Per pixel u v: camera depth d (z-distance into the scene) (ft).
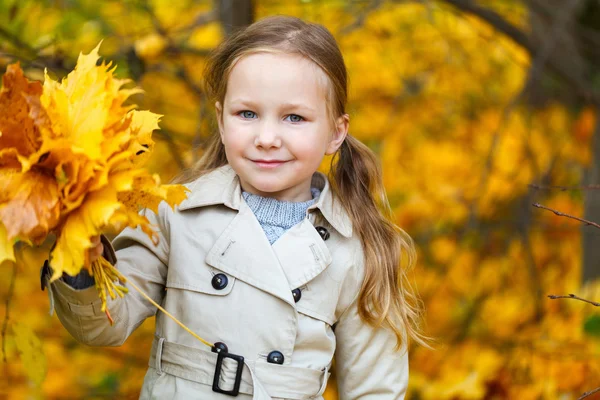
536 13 17.49
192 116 15.12
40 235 5.85
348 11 16.94
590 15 19.86
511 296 16.74
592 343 12.62
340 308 7.89
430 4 17.20
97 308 6.75
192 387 7.32
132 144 6.24
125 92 6.04
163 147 15.07
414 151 21.11
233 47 7.52
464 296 17.07
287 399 7.39
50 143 5.69
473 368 13.74
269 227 7.66
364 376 8.13
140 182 5.92
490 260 18.01
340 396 8.32
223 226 7.55
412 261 8.50
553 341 13.07
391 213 8.57
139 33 13.67
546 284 17.60
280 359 7.38
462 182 20.61
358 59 19.25
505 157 19.92
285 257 7.51
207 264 7.45
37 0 12.57
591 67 18.81
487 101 20.66
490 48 20.04
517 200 19.48
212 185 7.75
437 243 18.93
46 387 15.34
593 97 17.46
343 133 7.98
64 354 15.87
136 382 14.99
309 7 15.97
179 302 7.47
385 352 8.18
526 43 17.15
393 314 8.14
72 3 13.43
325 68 7.46
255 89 7.23
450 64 20.07
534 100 19.27
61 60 11.34
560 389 12.76
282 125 7.31
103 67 6.09
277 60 7.25
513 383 13.44
